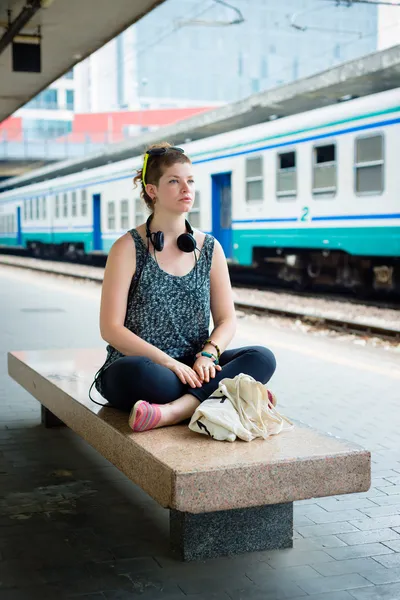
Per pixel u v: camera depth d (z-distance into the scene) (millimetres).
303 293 16141
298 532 3529
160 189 3668
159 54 107000
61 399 4215
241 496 2906
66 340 9383
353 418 5641
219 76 110188
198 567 3121
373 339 9852
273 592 2910
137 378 3398
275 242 15492
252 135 16109
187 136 25750
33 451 4699
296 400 6246
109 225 23828
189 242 3689
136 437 3236
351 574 3080
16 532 3459
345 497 4016
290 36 111375
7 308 13125
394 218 12344
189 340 3754
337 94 18500
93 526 3541
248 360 3574
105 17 10906
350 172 13281
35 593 2867
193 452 3041
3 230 38969
